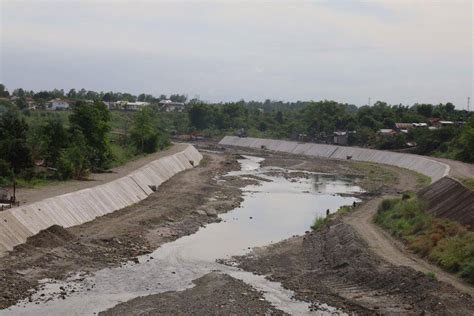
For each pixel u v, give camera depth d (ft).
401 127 645.51
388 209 230.68
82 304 132.87
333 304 135.33
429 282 135.44
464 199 193.16
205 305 133.80
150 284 151.43
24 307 128.67
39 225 184.85
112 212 239.50
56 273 155.02
